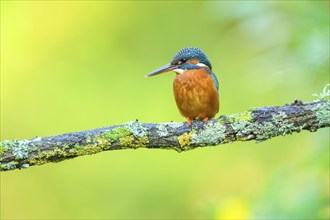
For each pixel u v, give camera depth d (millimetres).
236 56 12969
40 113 13844
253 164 12898
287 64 8789
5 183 13359
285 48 8844
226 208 8109
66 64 14102
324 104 6527
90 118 13758
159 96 13781
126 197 13273
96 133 6461
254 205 7738
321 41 8344
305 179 7824
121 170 13430
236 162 13102
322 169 7918
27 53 14188
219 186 13039
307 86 8703
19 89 14023
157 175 13320
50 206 13289
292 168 7953
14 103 13875
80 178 13430
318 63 8383
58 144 6391
